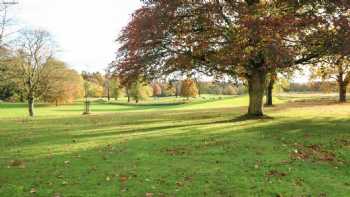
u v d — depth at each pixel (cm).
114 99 11700
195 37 2339
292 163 1253
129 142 1631
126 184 1012
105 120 2866
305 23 2120
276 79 3266
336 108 3881
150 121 2672
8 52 4947
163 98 11169
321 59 2481
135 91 9462
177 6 2309
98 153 1399
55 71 5725
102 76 13325
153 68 2488
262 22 2075
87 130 2134
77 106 8656
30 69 5575
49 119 3142
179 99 9869
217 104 6406
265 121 2373
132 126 2312
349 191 987
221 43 2339
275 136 1756
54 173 1122
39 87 5656
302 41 2180
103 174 1106
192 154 1369
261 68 2417
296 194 953
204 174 1106
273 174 1119
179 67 2483
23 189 975
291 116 2770
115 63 2692
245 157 1322
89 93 11944
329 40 2148
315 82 6756
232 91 11581
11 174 1116
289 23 2083
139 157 1322
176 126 2223
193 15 2370
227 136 1759
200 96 10706
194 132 1912
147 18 2352
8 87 5691
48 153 1419
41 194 938
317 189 997
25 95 5616
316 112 3238
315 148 1507
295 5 2231
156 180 1048
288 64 2358
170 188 981
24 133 2061
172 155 1354
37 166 1210
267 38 2066
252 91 2644
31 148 1532
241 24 2147
